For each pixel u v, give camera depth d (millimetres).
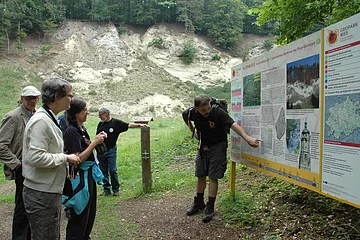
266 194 3980
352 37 2002
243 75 3748
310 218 3045
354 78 1999
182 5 53750
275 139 3061
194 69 44812
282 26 4625
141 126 5148
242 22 54906
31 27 42406
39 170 2211
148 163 5102
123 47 43219
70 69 36625
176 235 3281
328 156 2268
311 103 2479
